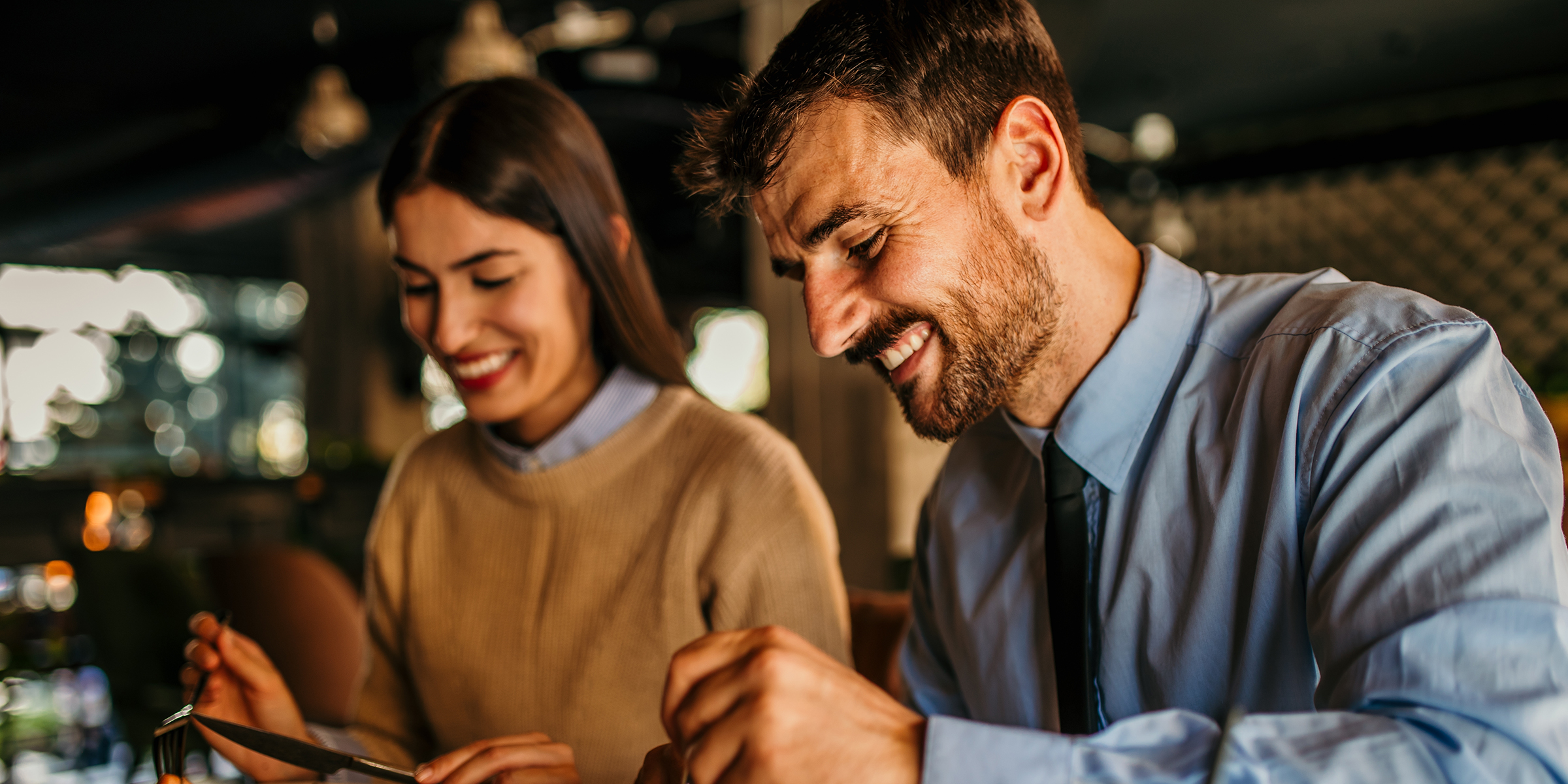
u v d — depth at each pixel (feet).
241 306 41.52
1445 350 2.19
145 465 22.26
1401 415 2.15
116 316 38.22
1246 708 2.43
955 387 2.54
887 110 2.35
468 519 4.17
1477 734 1.72
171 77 21.42
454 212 3.60
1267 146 25.17
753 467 3.81
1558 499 2.00
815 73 2.39
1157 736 1.84
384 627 4.40
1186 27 18.26
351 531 20.56
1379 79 21.38
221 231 35.96
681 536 3.78
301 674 8.61
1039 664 2.93
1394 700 1.83
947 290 2.43
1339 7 17.38
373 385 28.32
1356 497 2.13
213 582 8.93
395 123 21.59
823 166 2.39
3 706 14.28
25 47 19.54
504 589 4.03
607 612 3.85
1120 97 22.59
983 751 1.77
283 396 42.06
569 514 3.95
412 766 4.07
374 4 17.42
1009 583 3.00
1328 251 24.68
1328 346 2.37
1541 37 18.89
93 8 17.75
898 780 1.79
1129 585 2.66
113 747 13.60
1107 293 2.73
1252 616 2.42
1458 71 20.86
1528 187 22.07
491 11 14.02
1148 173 24.90
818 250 2.47
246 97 22.39
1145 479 2.65
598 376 4.14
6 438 35.27
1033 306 2.58
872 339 2.51
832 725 1.80
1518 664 1.77
